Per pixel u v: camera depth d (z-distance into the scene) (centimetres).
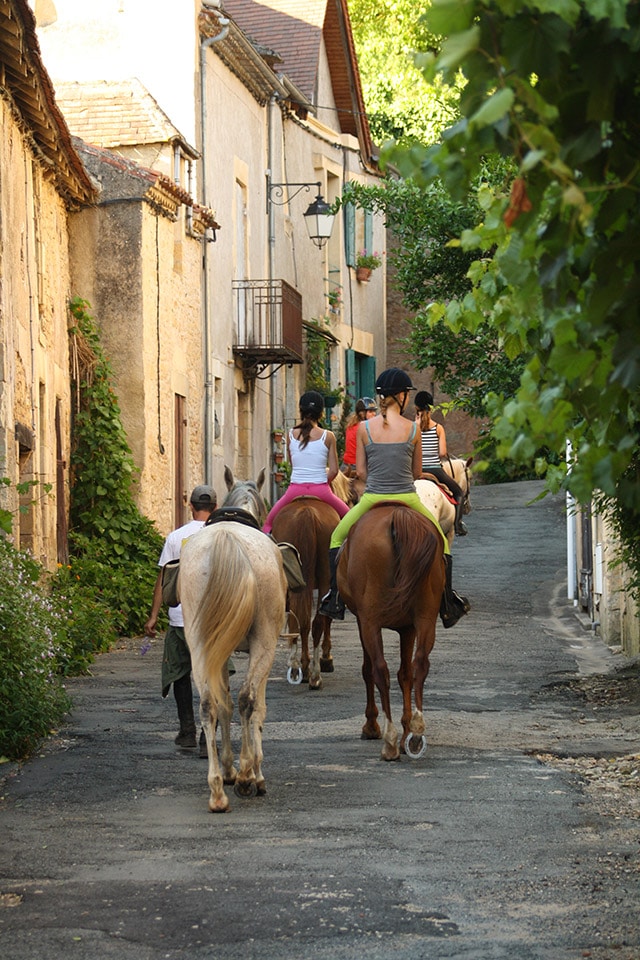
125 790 959
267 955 604
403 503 1092
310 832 828
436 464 1850
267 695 1420
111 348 2262
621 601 1852
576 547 2386
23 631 1158
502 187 575
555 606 2370
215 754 887
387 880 721
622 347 450
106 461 2159
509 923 648
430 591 1058
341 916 658
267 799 923
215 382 2802
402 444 1098
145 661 1708
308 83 3625
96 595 1941
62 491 2050
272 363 3081
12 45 1500
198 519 1138
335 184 3859
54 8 2720
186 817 871
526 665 1659
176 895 696
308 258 3631
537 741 1159
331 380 3872
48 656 1213
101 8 2698
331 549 1180
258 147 3170
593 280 470
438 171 446
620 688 1462
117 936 632
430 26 412
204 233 2669
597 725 1247
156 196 2298
